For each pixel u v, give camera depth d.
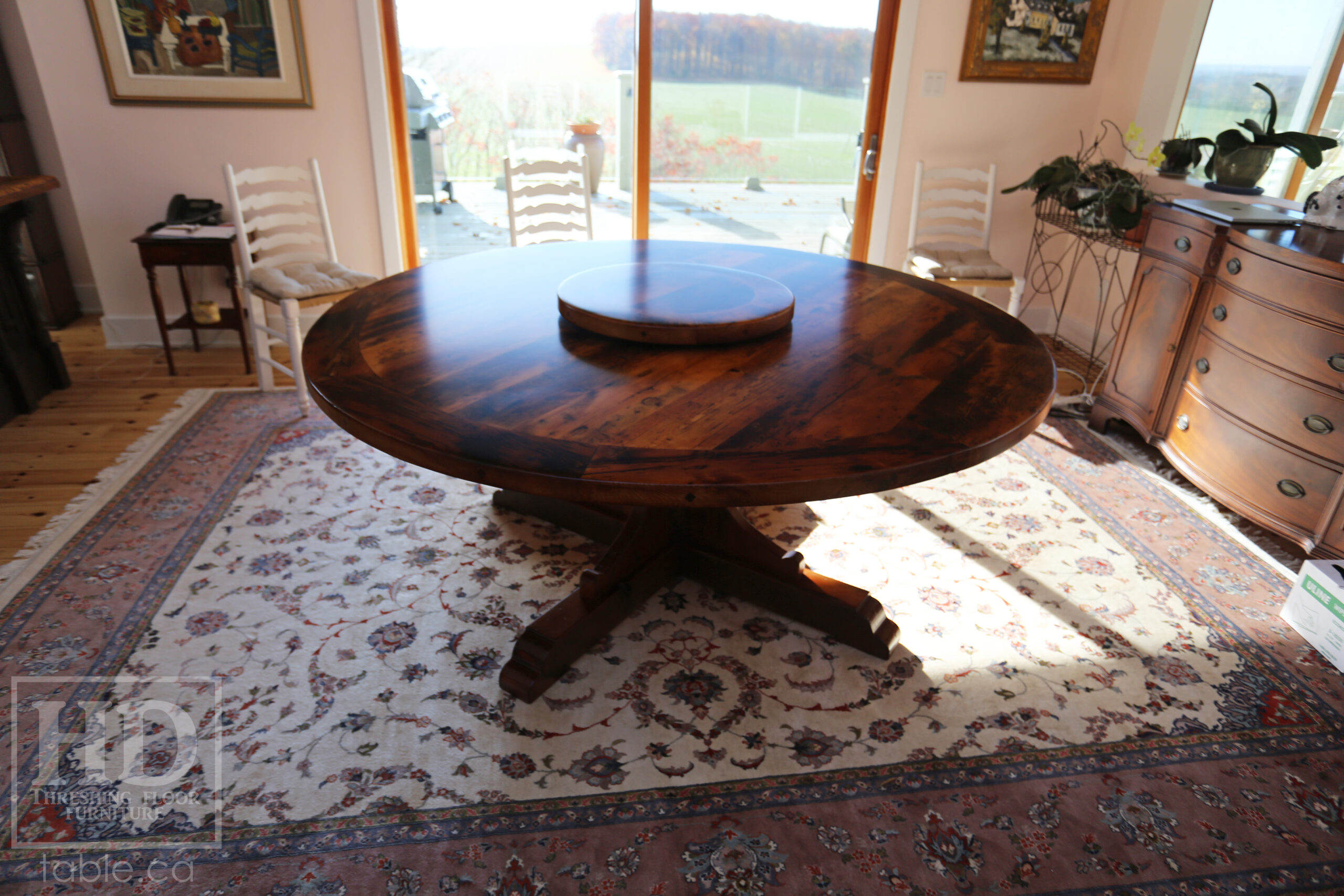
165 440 2.79
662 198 3.84
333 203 3.57
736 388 1.48
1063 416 3.25
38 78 3.55
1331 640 1.90
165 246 3.11
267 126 3.39
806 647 1.90
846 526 2.42
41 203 3.70
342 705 1.69
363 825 1.42
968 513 2.51
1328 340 2.10
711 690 1.76
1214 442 2.51
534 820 1.45
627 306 1.79
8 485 2.47
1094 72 3.76
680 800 1.50
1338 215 2.42
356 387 1.44
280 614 1.95
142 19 3.13
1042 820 1.48
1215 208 2.70
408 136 3.58
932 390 1.49
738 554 2.02
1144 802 1.52
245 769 1.52
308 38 3.29
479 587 2.08
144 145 3.33
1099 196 3.05
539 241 3.70
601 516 2.22
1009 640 1.95
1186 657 1.91
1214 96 3.30
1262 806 1.52
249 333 3.66
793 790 1.53
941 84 3.69
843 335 1.78
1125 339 2.98
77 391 3.16
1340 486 2.10
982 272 3.41
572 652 1.80
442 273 2.19
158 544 2.20
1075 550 2.33
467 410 1.37
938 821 1.47
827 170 3.89
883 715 1.71
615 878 1.34
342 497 2.48
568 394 1.44
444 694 1.73
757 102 3.70
